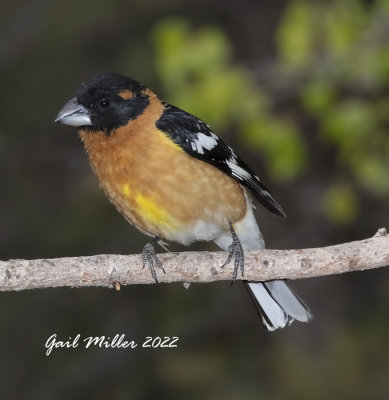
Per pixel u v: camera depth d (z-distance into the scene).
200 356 14.51
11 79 16.66
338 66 11.38
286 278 8.11
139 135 8.66
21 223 15.83
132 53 16.84
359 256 7.91
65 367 14.58
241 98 11.16
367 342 14.58
